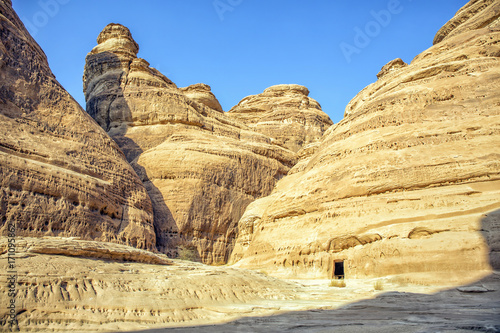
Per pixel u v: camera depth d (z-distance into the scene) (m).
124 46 56.38
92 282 13.78
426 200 23.20
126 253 17.45
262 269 29.67
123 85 51.75
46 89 31.11
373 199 25.45
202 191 42.19
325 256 25.53
